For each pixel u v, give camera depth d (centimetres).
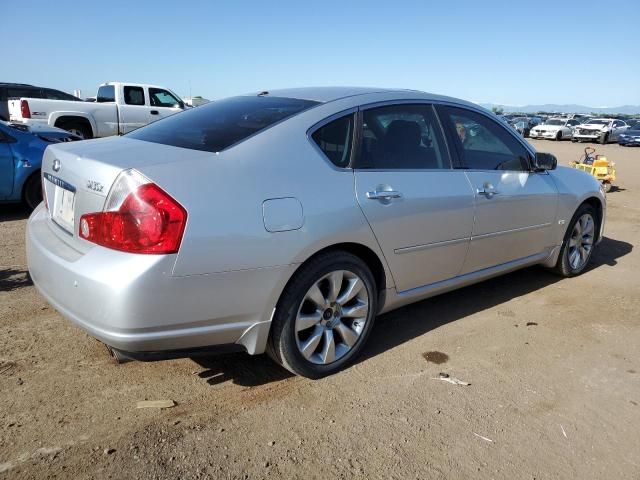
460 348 365
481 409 293
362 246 314
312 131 306
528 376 331
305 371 305
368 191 313
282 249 273
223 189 259
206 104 382
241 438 259
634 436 277
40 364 315
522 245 440
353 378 319
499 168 413
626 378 335
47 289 275
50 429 257
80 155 281
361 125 329
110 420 267
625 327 411
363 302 325
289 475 236
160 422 268
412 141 356
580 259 525
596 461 256
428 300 452
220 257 254
